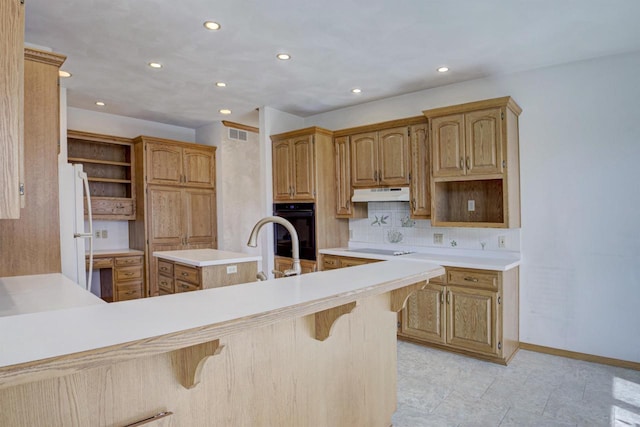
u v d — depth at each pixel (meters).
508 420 2.31
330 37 2.84
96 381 0.96
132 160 5.07
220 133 5.55
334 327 1.71
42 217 2.44
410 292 2.08
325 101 4.52
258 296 1.21
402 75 3.65
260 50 3.06
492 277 3.14
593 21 2.59
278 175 4.70
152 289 4.90
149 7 2.40
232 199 5.65
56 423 0.90
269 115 4.76
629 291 3.05
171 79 3.72
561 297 3.34
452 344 3.37
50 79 2.43
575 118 3.28
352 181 4.35
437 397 2.61
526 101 3.51
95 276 4.91
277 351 1.42
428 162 3.75
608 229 3.14
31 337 0.79
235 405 1.27
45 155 2.43
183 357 1.10
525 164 3.51
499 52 3.11
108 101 4.46
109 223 5.14
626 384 2.77
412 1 2.35
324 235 4.41
